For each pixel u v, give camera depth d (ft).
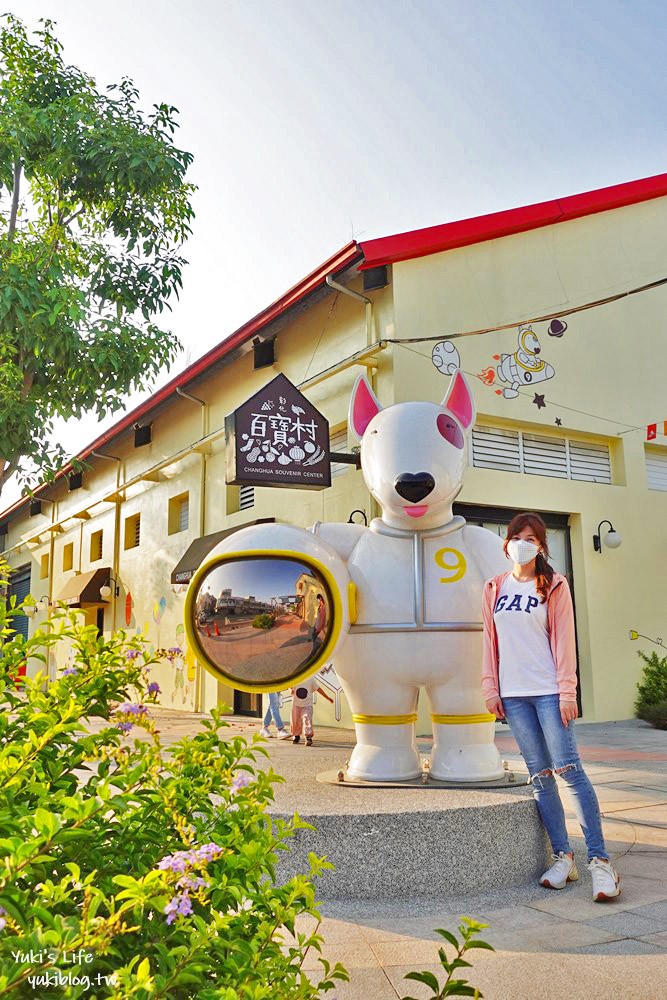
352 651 14.35
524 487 37.06
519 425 37.78
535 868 12.89
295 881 5.41
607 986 8.80
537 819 13.01
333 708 36.42
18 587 92.84
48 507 82.43
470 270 36.94
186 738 6.51
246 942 4.80
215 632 12.68
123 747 6.12
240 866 5.27
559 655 12.50
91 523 69.67
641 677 39.27
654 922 10.85
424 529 14.80
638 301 42.55
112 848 5.34
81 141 31.30
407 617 14.08
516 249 38.63
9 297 28.02
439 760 14.47
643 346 42.24
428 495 14.20
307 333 41.19
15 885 4.42
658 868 13.46
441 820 12.18
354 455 34.81
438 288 35.83
